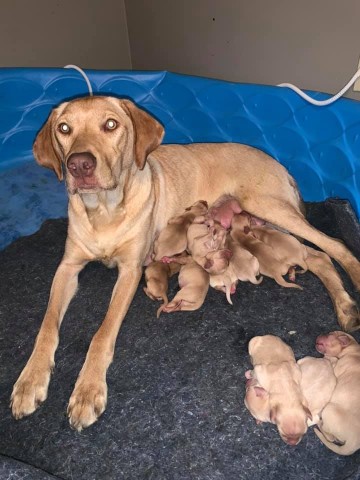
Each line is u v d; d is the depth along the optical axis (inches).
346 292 29.0
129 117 26.4
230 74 45.4
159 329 28.9
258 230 32.0
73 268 30.1
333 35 35.4
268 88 37.8
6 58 48.6
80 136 24.5
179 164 34.5
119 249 29.1
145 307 30.5
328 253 32.0
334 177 36.6
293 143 38.4
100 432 23.8
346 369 23.4
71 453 23.1
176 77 41.9
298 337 28.2
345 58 35.3
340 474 22.4
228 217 32.4
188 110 42.6
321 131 36.2
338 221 34.9
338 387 22.7
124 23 56.4
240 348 27.6
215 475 22.3
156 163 33.2
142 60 56.6
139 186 29.1
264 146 40.1
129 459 22.9
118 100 26.1
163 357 27.2
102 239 28.7
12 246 35.4
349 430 21.5
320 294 30.8
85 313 30.3
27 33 49.1
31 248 35.3
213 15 44.6
